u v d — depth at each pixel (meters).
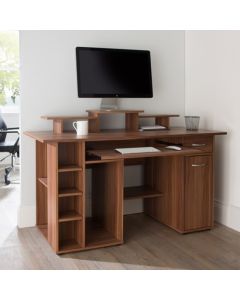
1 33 5.30
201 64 3.22
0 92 5.41
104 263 2.39
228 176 3.02
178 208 2.90
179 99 3.43
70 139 2.40
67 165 2.62
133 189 3.20
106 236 2.77
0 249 2.58
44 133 2.75
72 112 3.05
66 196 2.63
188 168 2.83
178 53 3.38
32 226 3.01
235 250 2.59
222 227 3.02
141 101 3.29
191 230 2.89
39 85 2.93
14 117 5.38
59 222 2.67
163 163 3.06
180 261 2.42
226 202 3.05
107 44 3.12
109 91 2.98
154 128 3.06
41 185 2.99
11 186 4.39
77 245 2.61
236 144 2.92
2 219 3.20
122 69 3.03
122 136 2.56
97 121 2.87
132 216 3.31
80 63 2.89
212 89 3.12
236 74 2.87
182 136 2.74
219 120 3.07
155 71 3.31
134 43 3.21
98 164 2.98
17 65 5.41
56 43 2.95
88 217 3.20
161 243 2.71
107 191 2.86
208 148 2.88
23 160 2.95
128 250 2.59
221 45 3.00
